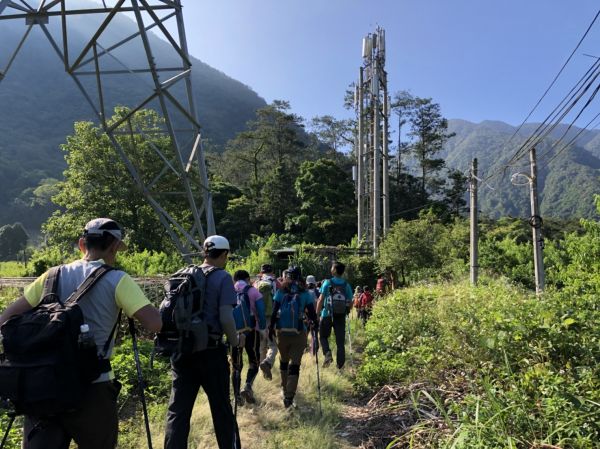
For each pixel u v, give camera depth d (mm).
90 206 36469
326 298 8367
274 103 73188
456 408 4152
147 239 36594
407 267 29625
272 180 59719
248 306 6457
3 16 10492
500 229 52312
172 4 11969
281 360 6402
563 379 4137
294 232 54781
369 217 36562
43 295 2729
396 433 4828
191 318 3809
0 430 4609
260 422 5586
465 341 6027
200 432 5105
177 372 3965
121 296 2789
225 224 56531
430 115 69062
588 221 17266
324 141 79000
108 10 10953
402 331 8266
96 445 2668
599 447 3396
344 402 6535
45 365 2334
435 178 68062
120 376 6816
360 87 35719
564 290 8469
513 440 3453
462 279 20891
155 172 37188
